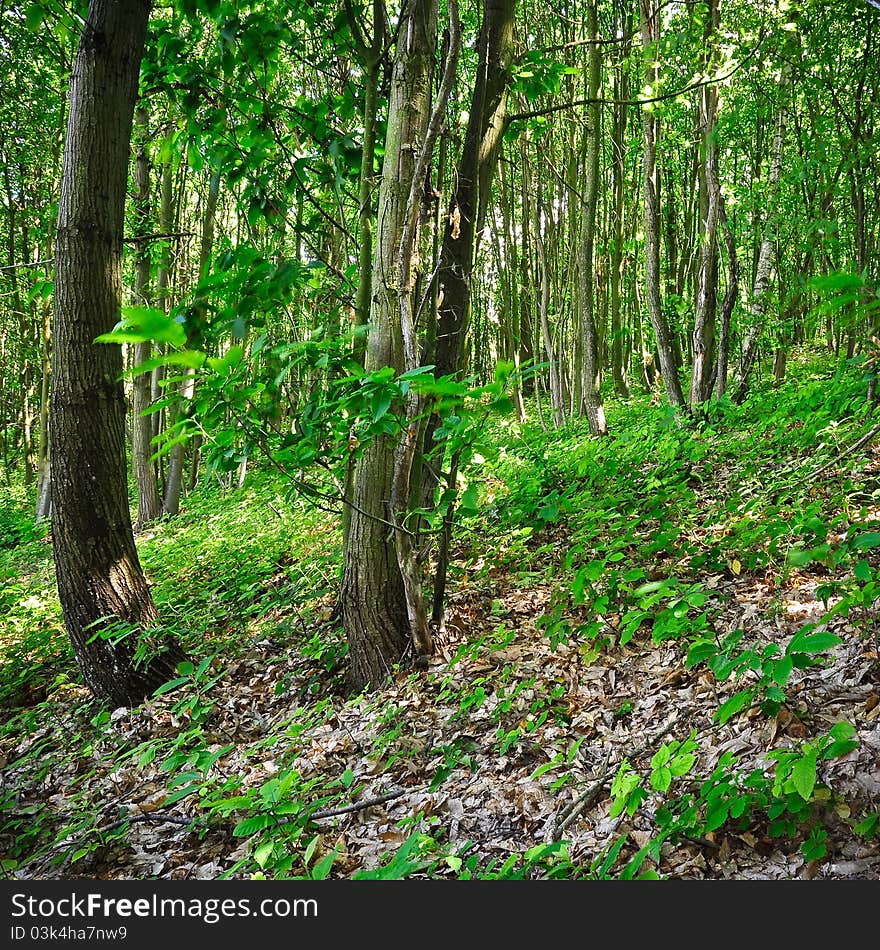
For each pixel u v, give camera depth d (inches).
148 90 187.2
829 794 91.1
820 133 287.7
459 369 185.6
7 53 398.9
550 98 454.9
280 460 128.6
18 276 571.8
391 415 117.3
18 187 581.3
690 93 315.6
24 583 370.9
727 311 330.6
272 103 185.6
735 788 87.0
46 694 209.0
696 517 189.0
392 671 161.9
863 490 171.6
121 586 181.0
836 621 129.5
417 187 144.9
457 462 144.9
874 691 110.0
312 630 200.2
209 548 325.4
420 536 187.5
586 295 404.2
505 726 133.3
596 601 124.0
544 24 470.0
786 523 146.9
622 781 82.8
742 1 306.3
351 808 116.7
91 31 166.9
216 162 182.1
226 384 107.0
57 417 176.2
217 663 188.9
